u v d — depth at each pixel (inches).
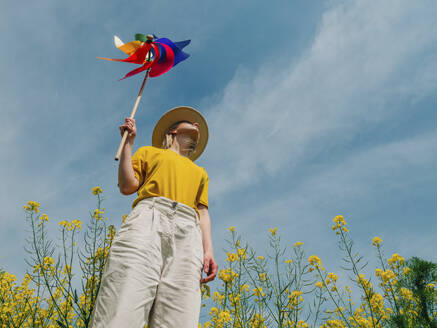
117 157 61.8
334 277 156.1
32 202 132.3
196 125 91.7
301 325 142.1
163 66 83.6
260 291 142.8
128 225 59.2
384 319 135.2
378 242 154.6
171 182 69.0
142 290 52.2
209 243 73.9
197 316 56.8
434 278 113.4
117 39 82.1
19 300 140.5
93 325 50.4
